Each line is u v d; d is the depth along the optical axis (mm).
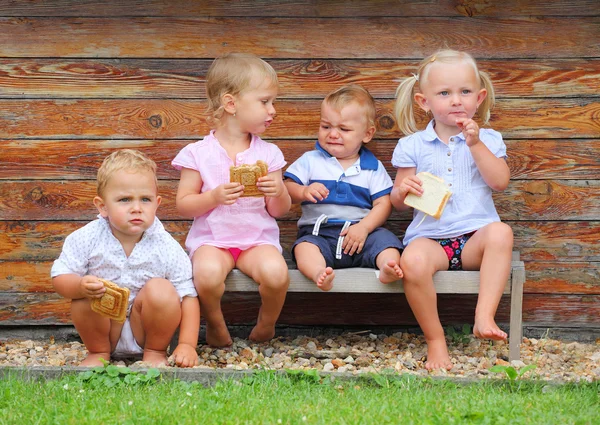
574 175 5332
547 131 5320
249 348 5000
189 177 4980
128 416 3361
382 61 5332
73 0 5301
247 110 4926
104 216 4504
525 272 5152
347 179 5219
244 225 4941
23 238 5391
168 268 4594
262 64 4977
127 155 4461
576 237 5363
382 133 5387
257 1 5305
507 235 4684
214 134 5113
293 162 5363
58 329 5480
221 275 4707
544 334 5398
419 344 5258
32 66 5320
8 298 5418
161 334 4508
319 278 4695
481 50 5301
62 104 5348
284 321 5543
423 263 4648
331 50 5332
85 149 5367
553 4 5246
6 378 4117
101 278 4539
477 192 4984
